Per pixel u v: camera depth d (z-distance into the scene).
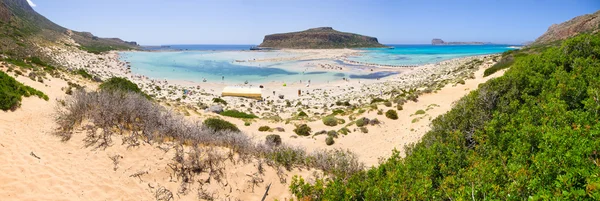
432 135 8.12
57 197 5.66
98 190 6.26
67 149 7.42
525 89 8.55
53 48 77.38
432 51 162.50
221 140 9.35
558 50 11.52
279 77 61.09
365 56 122.50
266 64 88.31
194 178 7.43
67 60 63.84
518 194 3.77
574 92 7.11
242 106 32.12
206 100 35.38
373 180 5.82
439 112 19.59
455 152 6.05
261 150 9.67
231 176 7.86
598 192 3.07
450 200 4.21
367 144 16.09
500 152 5.36
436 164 5.77
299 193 6.18
